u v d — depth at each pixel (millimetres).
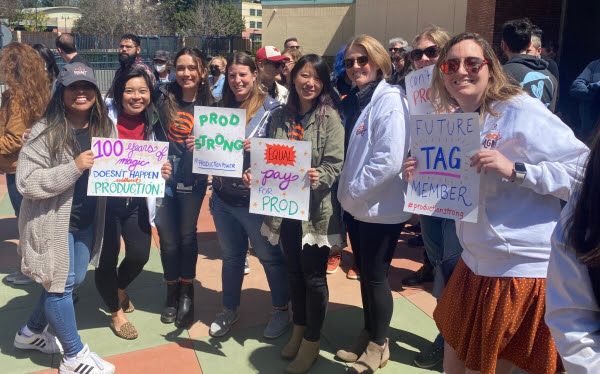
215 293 4023
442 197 2145
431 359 3008
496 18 10445
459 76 2021
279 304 3395
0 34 8992
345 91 4223
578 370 1251
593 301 1258
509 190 1989
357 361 2920
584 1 9711
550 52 7070
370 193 2609
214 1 49562
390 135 2561
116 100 3238
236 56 3127
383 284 2826
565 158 1887
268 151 2740
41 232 2641
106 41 22875
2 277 4207
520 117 1937
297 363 2955
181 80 3229
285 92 5020
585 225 1216
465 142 2033
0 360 3062
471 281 2139
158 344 3266
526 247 1967
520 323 2002
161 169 2963
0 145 3580
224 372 2980
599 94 5520
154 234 5395
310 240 2789
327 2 24781
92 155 2654
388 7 20125
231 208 3191
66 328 2795
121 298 3598
